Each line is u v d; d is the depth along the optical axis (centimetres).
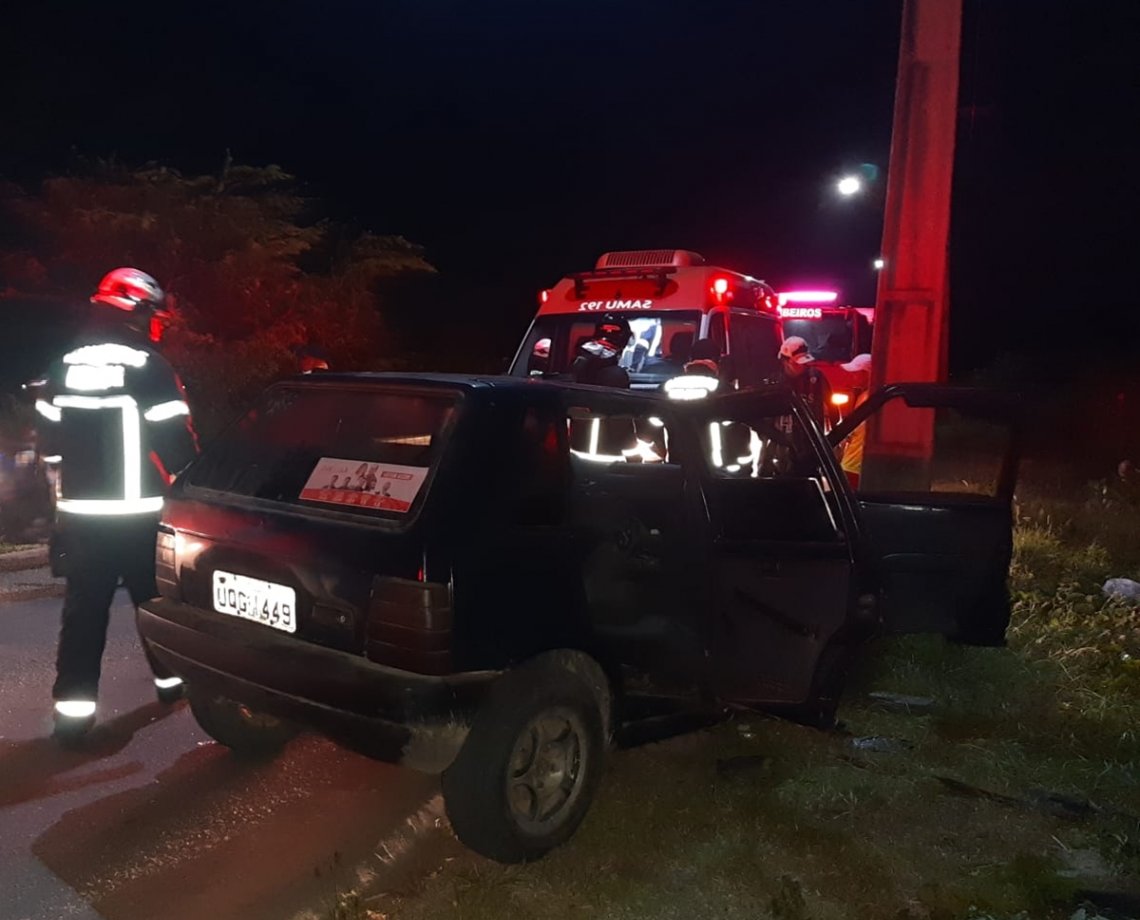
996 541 518
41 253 1404
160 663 411
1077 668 545
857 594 422
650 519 415
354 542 334
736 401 423
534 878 345
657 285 908
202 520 381
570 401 377
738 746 451
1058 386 2116
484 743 334
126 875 351
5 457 816
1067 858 371
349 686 322
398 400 411
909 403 530
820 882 348
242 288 1443
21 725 463
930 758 445
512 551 340
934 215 652
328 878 351
